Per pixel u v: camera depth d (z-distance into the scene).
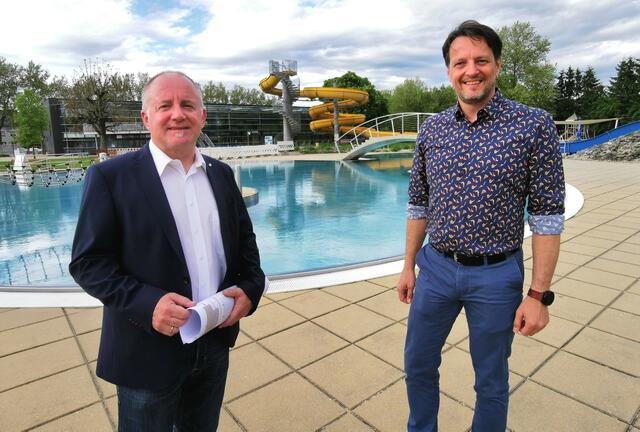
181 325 1.15
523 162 1.37
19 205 11.11
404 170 20.17
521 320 1.43
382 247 6.79
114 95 30.70
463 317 3.04
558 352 2.56
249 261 1.48
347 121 41.59
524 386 2.22
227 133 44.97
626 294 3.45
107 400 2.16
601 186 10.33
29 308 3.31
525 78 41.31
